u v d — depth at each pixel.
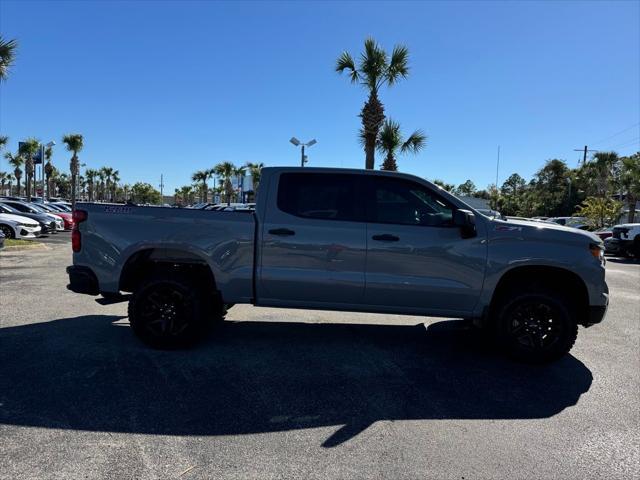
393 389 4.43
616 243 18.59
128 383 4.38
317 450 3.32
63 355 5.07
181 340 5.30
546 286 5.23
